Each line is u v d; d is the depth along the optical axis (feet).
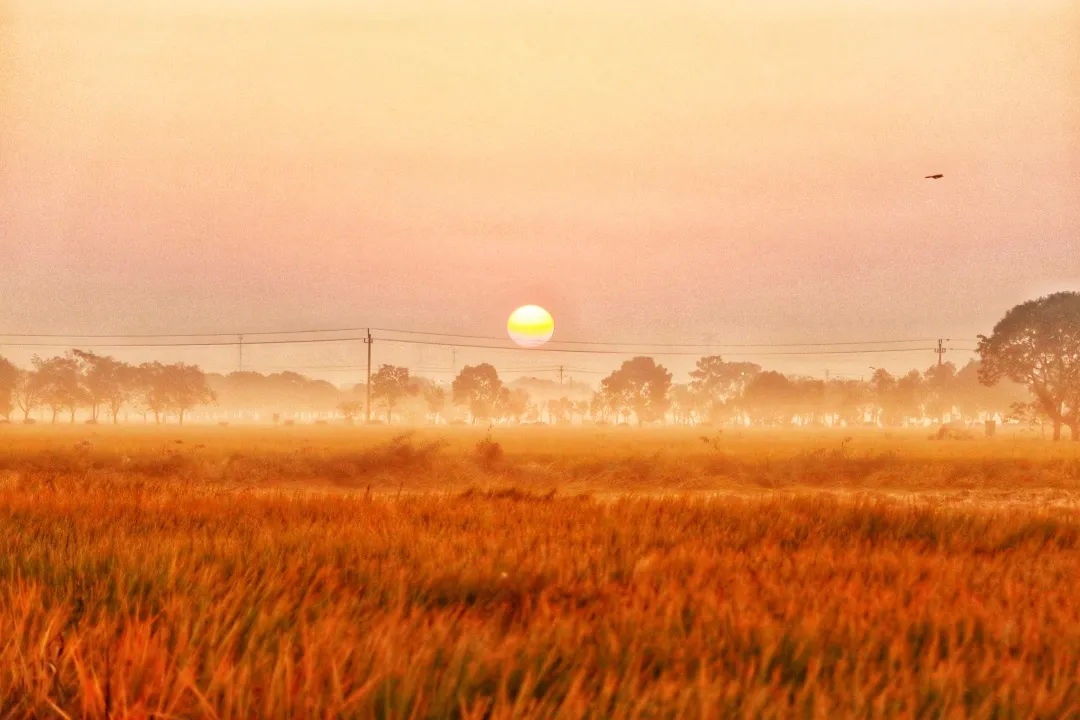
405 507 196.44
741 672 67.31
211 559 113.80
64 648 74.33
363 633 78.18
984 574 112.57
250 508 192.65
